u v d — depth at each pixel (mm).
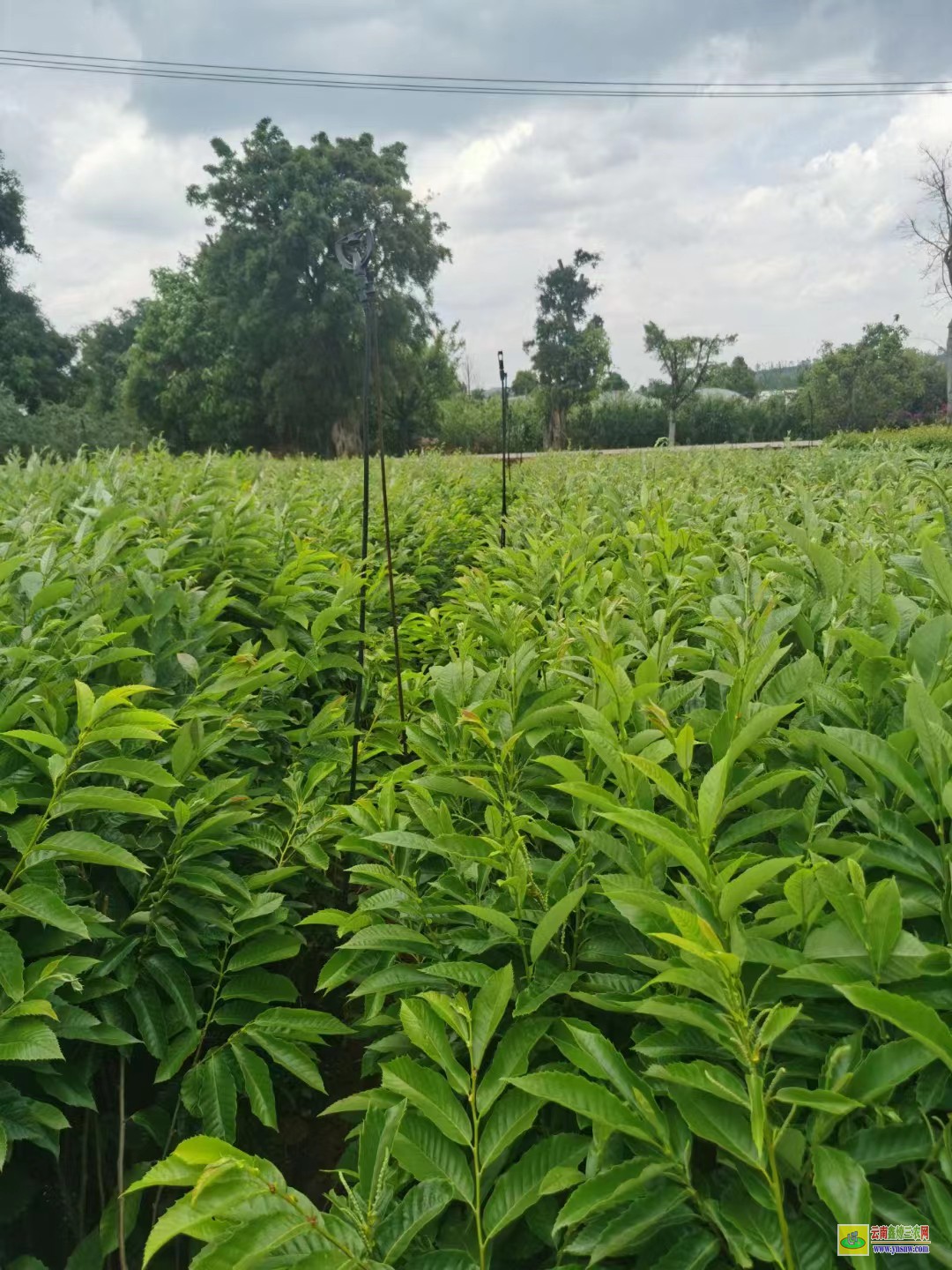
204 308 47062
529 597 4039
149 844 2477
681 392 51531
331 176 43156
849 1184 1280
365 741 3676
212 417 45750
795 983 1633
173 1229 1323
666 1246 1495
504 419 6703
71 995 2127
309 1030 2246
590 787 1830
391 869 2264
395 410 46156
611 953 1904
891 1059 1405
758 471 9406
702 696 2643
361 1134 1625
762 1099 1328
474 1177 1535
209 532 4512
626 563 4719
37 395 41406
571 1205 1401
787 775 1823
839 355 51406
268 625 4113
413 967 2025
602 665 2262
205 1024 2393
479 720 2260
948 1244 1311
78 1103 2012
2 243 42312
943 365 58344
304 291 42469
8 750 2402
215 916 2391
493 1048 1977
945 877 1717
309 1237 1438
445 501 8539
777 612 2637
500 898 2043
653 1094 1539
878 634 2619
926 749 1769
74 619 2986
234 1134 2094
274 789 3162
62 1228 2260
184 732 2516
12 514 4930
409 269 44688
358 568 4098
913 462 6984
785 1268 1327
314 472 11086
